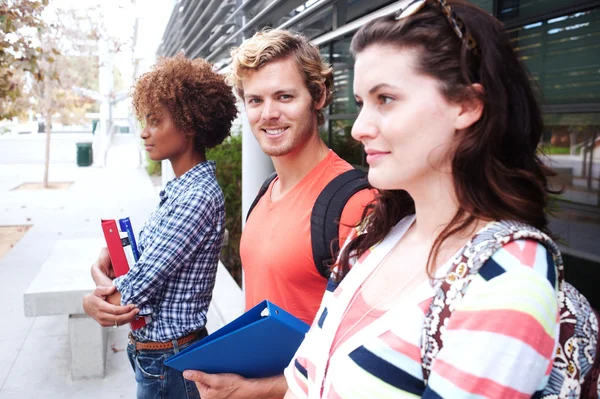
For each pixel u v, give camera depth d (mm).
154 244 1912
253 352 1467
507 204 834
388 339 861
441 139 858
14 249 8008
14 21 6344
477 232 848
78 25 16875
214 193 2018
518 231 789
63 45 16500
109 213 11328
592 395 872
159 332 1966
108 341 4516
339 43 5422
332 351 999
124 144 32625
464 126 849
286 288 1686
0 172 21031
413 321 843
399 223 1080
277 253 1689
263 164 3982
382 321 889
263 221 1839
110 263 2291
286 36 1768
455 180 865
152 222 2104
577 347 842
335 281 1201
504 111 829
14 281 6324
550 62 2738
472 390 729
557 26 2668
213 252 2041
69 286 3785
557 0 2643
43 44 15211
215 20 4836
